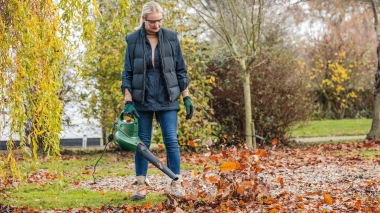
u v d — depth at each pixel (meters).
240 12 12.38
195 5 12.07
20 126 4.58
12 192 6.02
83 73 10.57
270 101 12.61
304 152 10.62
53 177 7.30
